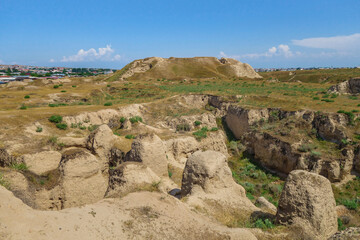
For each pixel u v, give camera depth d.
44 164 16.11
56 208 13.88
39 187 13.60
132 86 68.12
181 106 50.62
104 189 15.66
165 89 65.81
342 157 27.97
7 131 25.52
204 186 14.74
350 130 31.72
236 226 11.91
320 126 33.34
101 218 9.05
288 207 11.90
